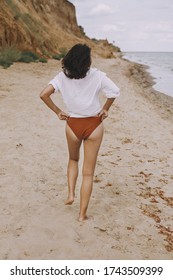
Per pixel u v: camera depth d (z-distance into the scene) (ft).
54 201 15.51
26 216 14.11
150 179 19.13
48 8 154.92
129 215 14.87
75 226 13.52
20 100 35.09
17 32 71.56
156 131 29.91
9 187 16.53
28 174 18.15
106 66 109.19
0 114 29.19
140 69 121.08
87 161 13.21
